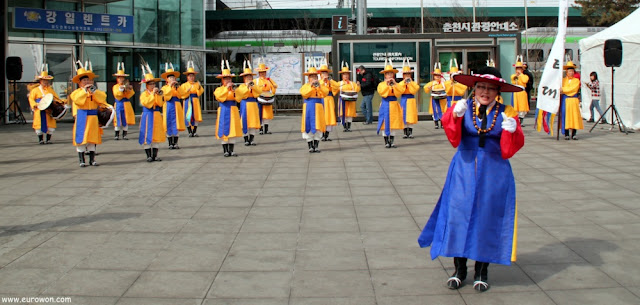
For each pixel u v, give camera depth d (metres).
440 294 4.61
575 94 13.26
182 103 15.61
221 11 39.31
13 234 6.30
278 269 5.20
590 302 4.41
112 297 4.58
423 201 7.71
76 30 19.78
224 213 7.20
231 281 4.92
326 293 4.65
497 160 4.66
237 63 29.89
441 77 16.34
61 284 4.85
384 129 12.59
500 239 4.60
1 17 19.30
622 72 15.67
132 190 8.58
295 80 23.56
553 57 12.53
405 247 5.80
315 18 39.94
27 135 15.71
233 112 11.67
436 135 14.80
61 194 8.31
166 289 4.75
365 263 5.35
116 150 12.93
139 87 22.42
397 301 4.48
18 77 17.58
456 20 39.97
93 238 6.15
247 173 9.91
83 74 10.45
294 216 7.03
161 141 11.32
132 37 22.02
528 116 19.78
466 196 4.60
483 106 4.68
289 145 13.40
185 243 5.98
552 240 5.95
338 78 18.59
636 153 11.31
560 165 10.18
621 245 5.75
